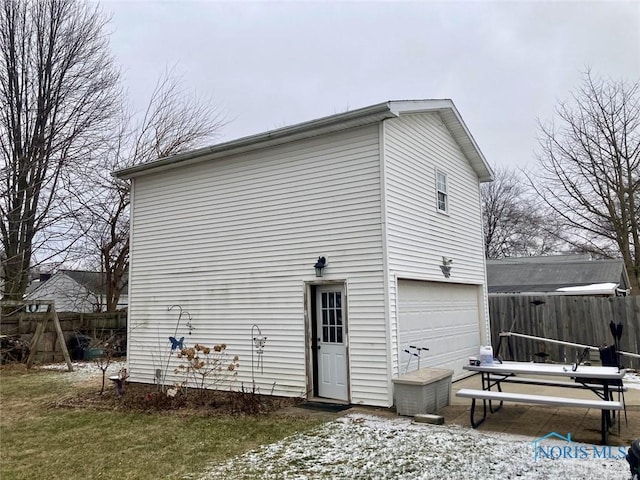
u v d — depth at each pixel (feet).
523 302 41.14
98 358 45.85
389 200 25.25
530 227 111.75
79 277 79.97
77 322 50.60
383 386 23.89
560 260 68.69
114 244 60.29
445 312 32.22
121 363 45.88
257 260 29.14
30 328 47.14
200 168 32.35
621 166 56.44
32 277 71.10
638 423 20.61
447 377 24.59
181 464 16.37
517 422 21.08
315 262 26.76
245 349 28.99
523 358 40.55
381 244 24.58
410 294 27.43
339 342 26.21
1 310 45.34
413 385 22.30
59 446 18.90
